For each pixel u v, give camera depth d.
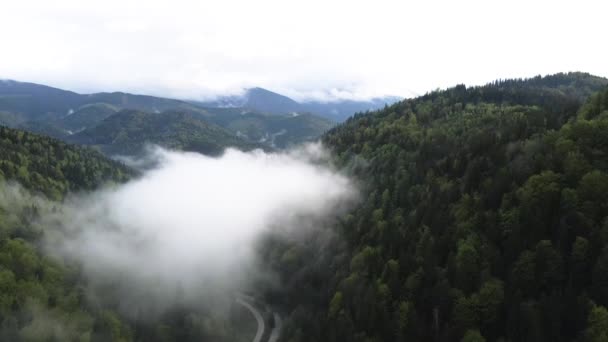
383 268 141.00
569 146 131.62
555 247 110.69
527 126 173.38
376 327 124.44
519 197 127.00
